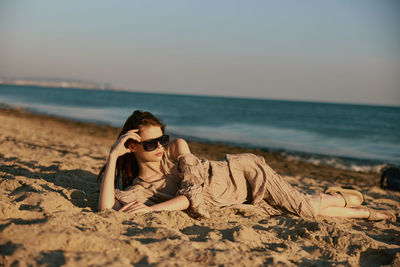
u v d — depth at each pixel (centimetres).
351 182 763
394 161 1130
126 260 180
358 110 7675
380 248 249
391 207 452
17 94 7512
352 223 335
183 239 223
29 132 1194
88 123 2086
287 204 317
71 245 191
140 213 271
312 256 232
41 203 263
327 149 1395
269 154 1190
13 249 175
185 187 294
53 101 5097
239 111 4769
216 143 1434
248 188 327
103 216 253
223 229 263
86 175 457
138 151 302
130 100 7194
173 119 2842
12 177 362
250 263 200
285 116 4044
